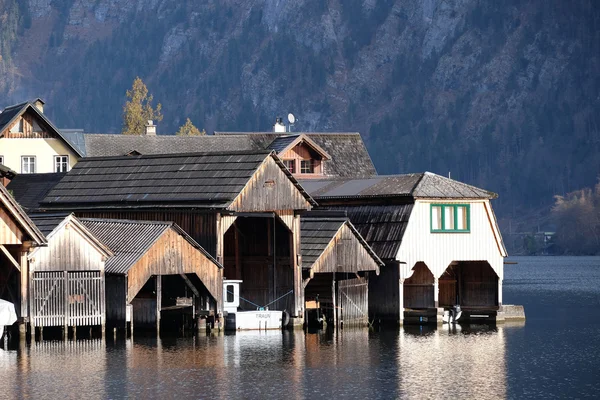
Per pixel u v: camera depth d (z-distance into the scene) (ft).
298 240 370.94
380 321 394.73
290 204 366.43
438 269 398.62
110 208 375.45
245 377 279.69
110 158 403.13
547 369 301.43
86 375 279.28
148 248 334.85
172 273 341.82
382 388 268.21
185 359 304.50
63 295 326.65
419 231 394.73
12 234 314.55
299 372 288.30
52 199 393.91
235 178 357.00
